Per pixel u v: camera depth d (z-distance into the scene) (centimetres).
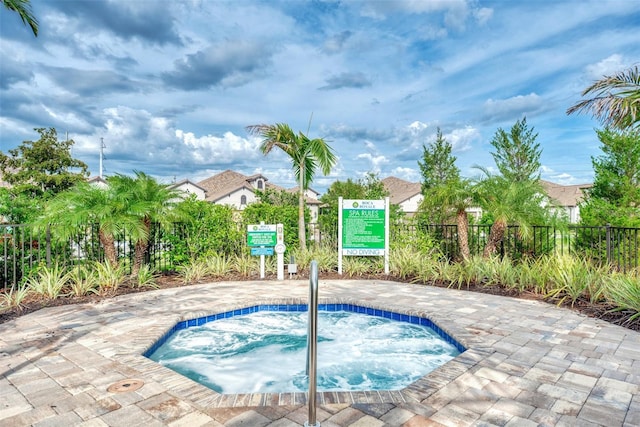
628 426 275
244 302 671
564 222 888
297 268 991
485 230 1061
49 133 2572
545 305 645
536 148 1677
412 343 564
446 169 2072
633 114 700
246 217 1063
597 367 381
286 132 1111
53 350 431
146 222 841
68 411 296
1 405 305
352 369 481
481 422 281
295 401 315
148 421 283
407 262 927
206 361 507
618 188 1195
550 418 286
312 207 3731
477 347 440
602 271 697
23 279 740
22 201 872
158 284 839
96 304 657
